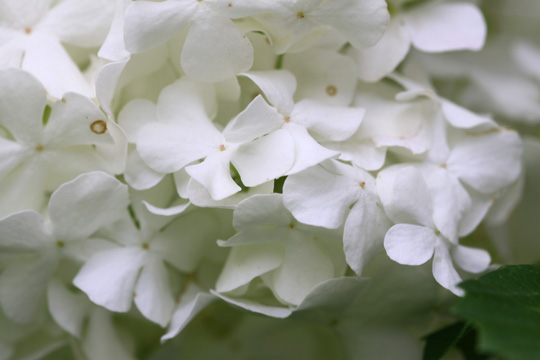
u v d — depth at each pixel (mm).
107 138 232
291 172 226
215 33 230
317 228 230
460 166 242
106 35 240
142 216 236
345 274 236
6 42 238
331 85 241
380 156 237
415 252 229
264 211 227
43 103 231
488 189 243
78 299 244
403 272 238
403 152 239
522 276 225
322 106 236
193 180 228
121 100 238
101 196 231
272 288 234
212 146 230
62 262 241
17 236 232
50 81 234
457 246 238
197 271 243
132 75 236
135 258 236
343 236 228
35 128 232
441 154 241
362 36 233
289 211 228
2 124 232
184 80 235
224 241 231
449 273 232
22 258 237
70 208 231
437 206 236
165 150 231
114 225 236
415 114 243
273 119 229
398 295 241
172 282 242
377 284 239
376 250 232
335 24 232
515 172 244
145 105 235
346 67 240
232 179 229
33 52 237
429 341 241
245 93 238
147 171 232
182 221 238
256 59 236
